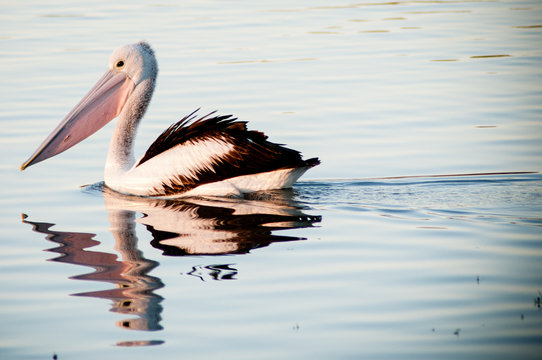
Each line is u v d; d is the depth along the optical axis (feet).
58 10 105.81
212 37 87.40
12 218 39.86
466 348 25.44
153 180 43.91
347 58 77.66
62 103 62.28
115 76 48.03
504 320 27.22
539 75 69.56
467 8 105.29
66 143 47.16
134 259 33.63
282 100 62.95
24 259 34.09
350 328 26.96
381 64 75.15
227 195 43.14
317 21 96.73
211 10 104.68
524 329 26.55
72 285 31.24
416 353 25.21
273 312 28.22
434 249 34.06
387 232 36.47
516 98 62.90
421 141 53.16
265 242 35.37
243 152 42.63
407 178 45.70
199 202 42.29
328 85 67.56
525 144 51.88
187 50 81.10
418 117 58.54
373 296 29.37
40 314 28.68
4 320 28.25
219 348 25.76
